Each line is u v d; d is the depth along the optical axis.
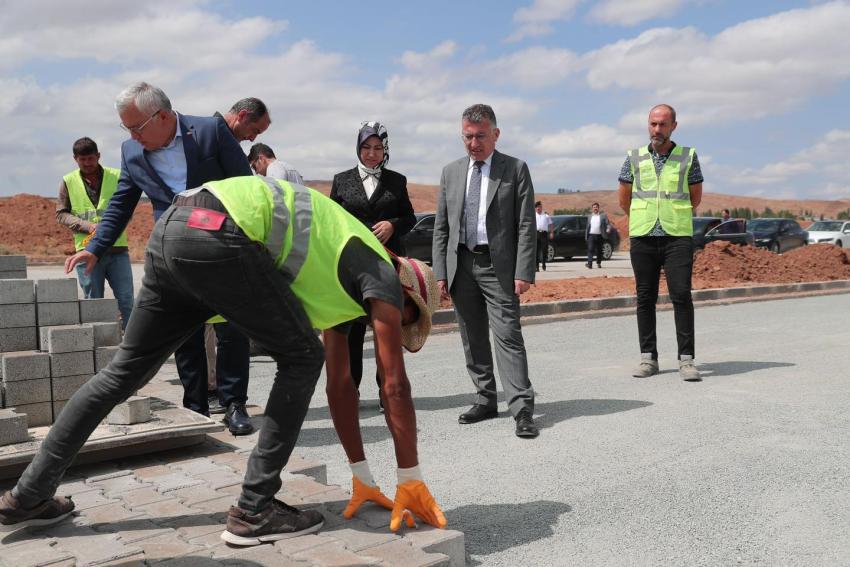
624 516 3.82
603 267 25.20
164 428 4.14
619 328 10.83
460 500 4.08
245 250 2.84
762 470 4.50
